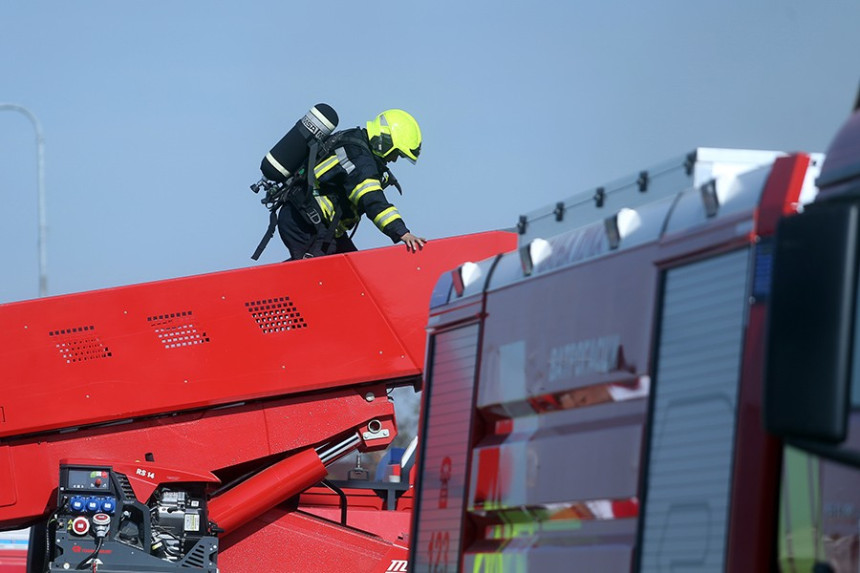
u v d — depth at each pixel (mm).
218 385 20859
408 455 24750
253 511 21094
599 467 10023
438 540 13109
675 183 11641
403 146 21938
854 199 7773
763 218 8414
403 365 21047
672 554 8758
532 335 11555
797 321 7098
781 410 7098
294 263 21094
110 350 20844
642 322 9680
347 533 21672
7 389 20672
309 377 20969
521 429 11719
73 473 20172
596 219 12938
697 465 8617
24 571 29266
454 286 13594
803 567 7738
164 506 20609
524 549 11266
